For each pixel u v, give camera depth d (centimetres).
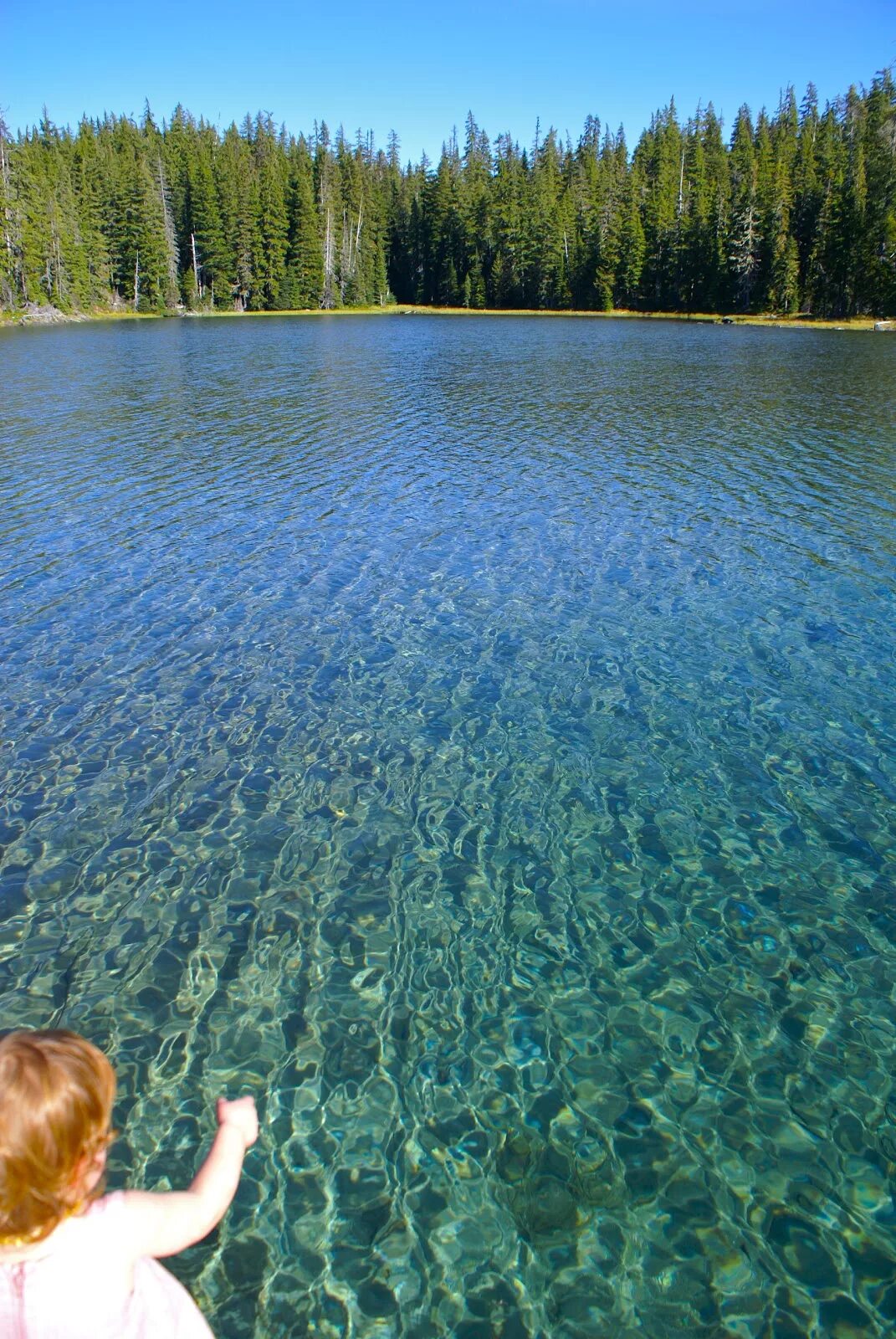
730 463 2592
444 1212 540
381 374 4844
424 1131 594
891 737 1098
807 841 907
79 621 1441
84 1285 240
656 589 1584
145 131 14500
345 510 2092
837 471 2464
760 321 9356
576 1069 643
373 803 973
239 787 1000
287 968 739
